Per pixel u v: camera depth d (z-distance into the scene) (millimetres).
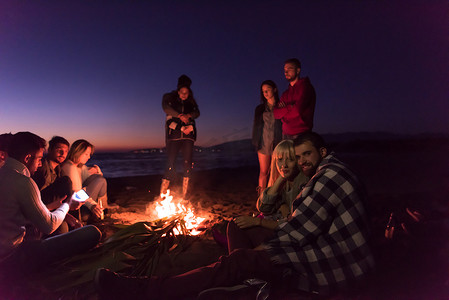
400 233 2820
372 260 1954
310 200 2002
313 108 4332
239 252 2051
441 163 12273
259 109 4898
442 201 4887
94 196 4355
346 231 1960
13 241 2236
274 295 2047
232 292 2002
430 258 2502
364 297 2004
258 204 3027
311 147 2227
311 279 1966
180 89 5055
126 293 1908
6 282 2264
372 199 5316
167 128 5148
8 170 2256
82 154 3861
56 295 2168
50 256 2438
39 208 2332
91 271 2449
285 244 2051
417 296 2014
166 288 1942
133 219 4297
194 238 3330
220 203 5500
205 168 14625
